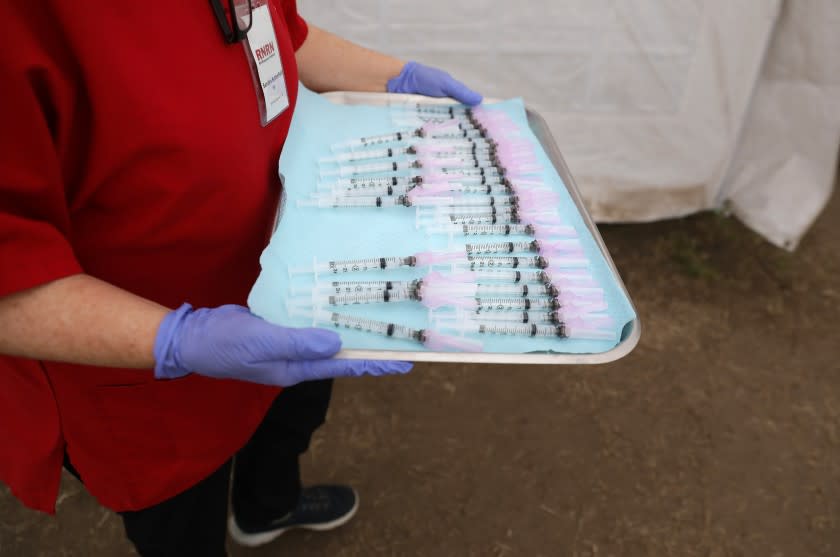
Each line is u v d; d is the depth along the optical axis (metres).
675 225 3.19
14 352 0.83
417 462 2.14
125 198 0.90
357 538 1.94
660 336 2.61
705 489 2.09
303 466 2.11
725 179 3.16
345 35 2.54
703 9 2.47
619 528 1.98
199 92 0.89
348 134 1.41
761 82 2.84
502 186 1.28
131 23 0.79
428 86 1.53
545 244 1.13
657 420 2.30
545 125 1.53
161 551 1.34
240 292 1.20
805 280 2.91
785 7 2.61
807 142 2.89
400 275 1.05
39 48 0.72
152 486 1.19
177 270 1.05
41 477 1.17
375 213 1.17
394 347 0.94
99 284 0.85
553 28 2.52
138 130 0.83
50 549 1.86
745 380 2.45
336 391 2.35
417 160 1.34
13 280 0.75
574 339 0.97
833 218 3.27
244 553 1.89
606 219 3.09
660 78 2.65
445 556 1.90
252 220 1.11
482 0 2.45
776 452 2.21
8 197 0.77
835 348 2.59
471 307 1.02
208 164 0.93
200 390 1.15
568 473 2.12
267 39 1.04
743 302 2.79
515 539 1.95
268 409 1.44
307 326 0.95
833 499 2.08
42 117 0.75
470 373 2.44
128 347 0.84
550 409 2.32
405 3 2.45
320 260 1.05
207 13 0.89
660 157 2.90
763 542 1.96
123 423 1.11
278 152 1.21
